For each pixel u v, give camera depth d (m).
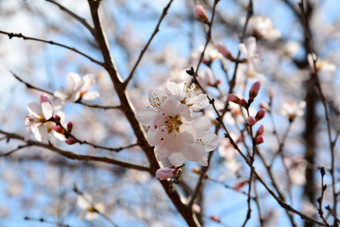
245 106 2.44
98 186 6.62
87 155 2.98
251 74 3.45
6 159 7.85
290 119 3.52
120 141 7.73
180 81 3.19
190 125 1.98
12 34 2.56
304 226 5.03
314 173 5.49
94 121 7.87
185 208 2.77
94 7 2.94
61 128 2.71
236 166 4.06
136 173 6.81
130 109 2.89
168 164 2.90
